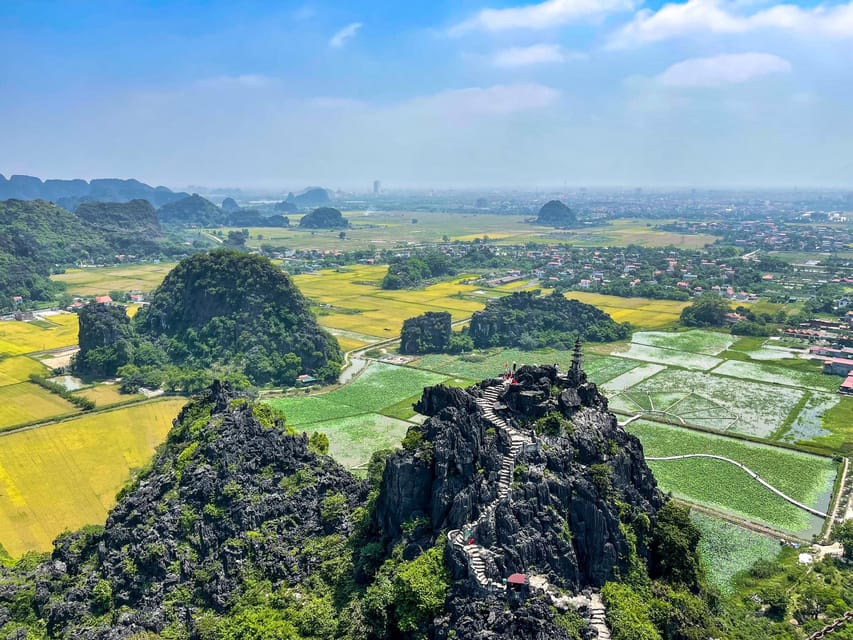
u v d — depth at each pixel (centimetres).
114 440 19125
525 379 11462
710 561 12950
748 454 18162
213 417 14138
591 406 11244
